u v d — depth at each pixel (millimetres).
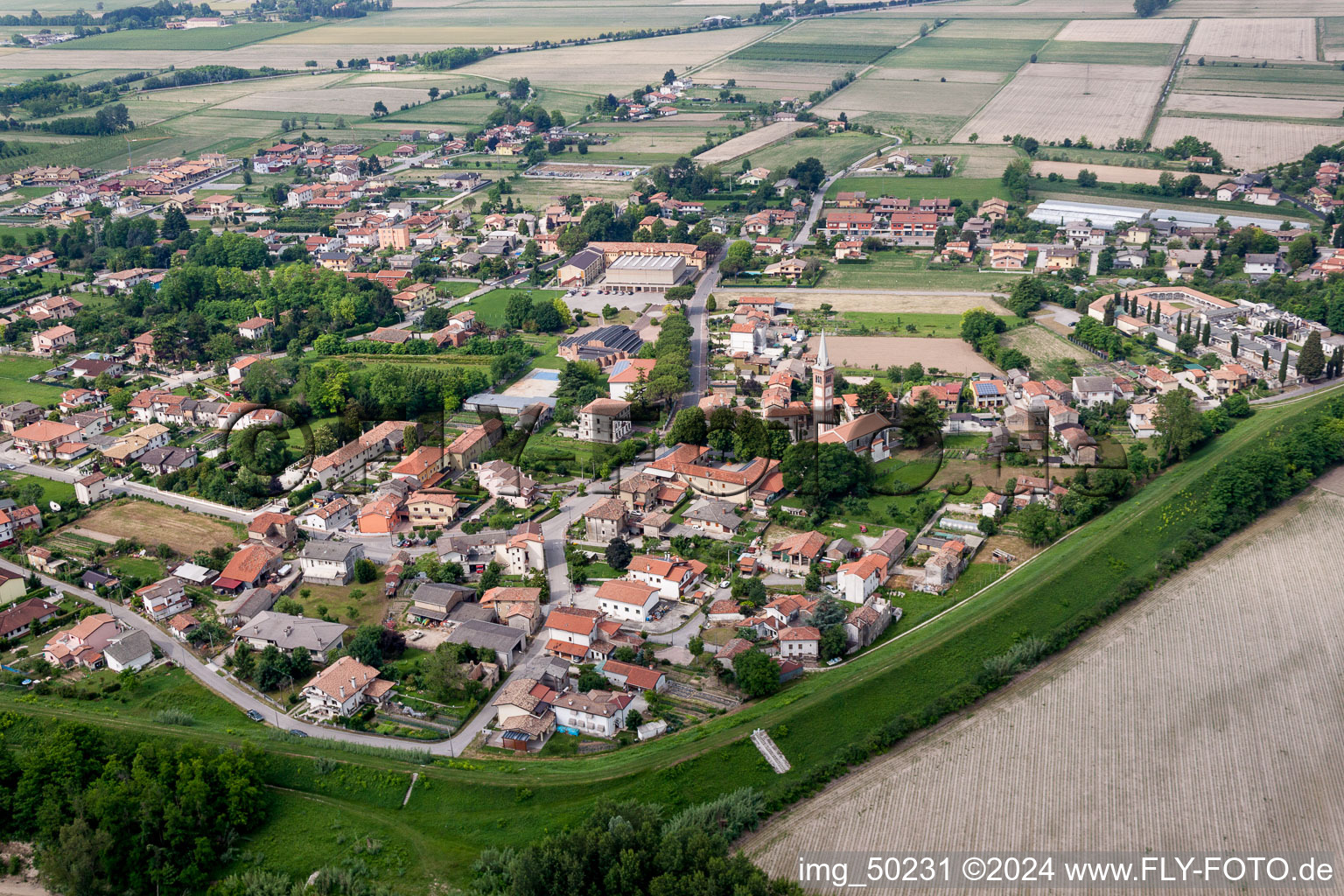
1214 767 187875
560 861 160875
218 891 166375
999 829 175500
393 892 165125
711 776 183625
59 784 182500
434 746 195500
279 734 194875
